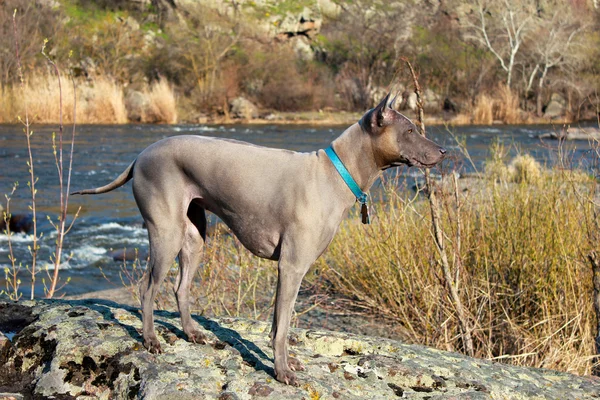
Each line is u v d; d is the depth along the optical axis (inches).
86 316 180.7
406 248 291.1
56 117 1169.4
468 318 252.5
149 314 161.8
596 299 234.7
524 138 1094.4
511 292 276.7
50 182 646.5
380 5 2079.2
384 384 162.1
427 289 264.8
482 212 297.3
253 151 161.6
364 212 164.1
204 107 1514.5
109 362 157.8
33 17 1477.6
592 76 1715.1
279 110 1628.9
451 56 1823.3
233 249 310.0
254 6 1924.2
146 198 162.9
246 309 283.0
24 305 192.1
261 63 1659.7
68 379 157.0
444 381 165.5
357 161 161.6
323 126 1379.2
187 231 173.8
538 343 246.5
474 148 927.0
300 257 152.9
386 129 161.2
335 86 1747.0
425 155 161.2
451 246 281.6
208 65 1583.4
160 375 150.1
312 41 1958.7
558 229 268.5
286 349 152.4
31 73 1245.1
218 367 156.6
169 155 162.9
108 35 1644.9
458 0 2143.2
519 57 1813.5
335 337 184.5
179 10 1807.3
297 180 155.9
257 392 146.0
